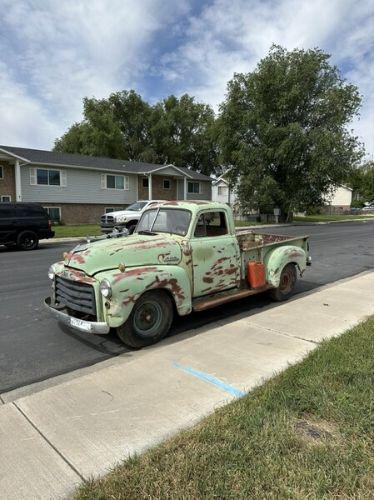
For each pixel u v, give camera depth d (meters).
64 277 4.66
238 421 2.79
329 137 30.88
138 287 4.31
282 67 32.78
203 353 4.20
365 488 2.14
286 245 6.80
